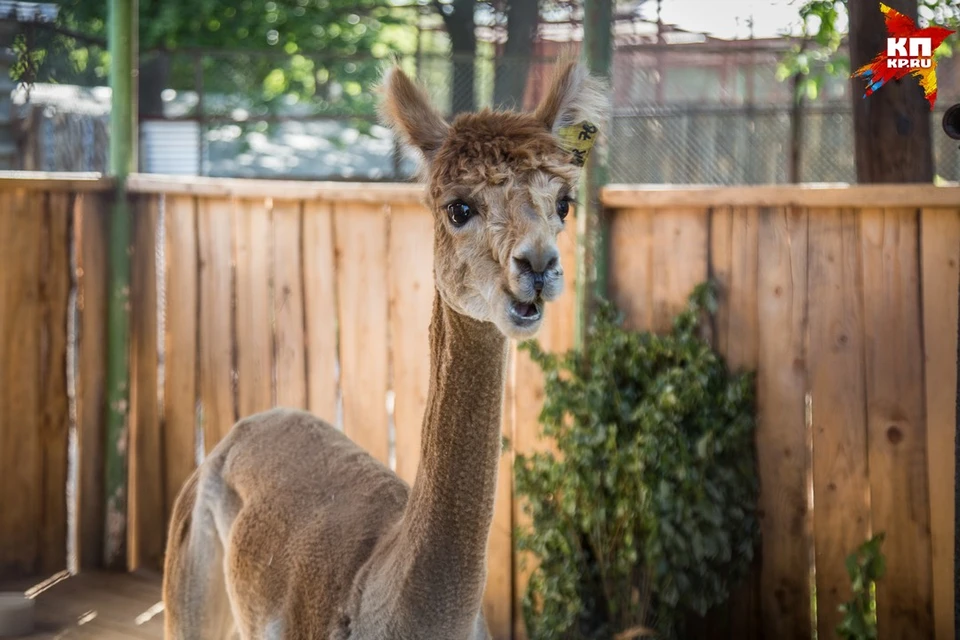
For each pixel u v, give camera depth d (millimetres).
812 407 4203
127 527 5770
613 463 4293
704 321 4383
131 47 5645
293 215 5289
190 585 3434
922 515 3996
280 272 5348
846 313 4125
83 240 5590
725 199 4277
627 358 4387
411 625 2379
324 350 5266
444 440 2379
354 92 14172
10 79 8547
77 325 5648
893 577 4059
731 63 10672
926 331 3971
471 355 2355
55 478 5578
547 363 4488
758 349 4301
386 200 5004
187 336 5621
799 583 4273
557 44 10812
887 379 4055
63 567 5629
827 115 9727
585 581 4434
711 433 4195
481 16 11984
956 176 7863
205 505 3475
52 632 4781
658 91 10734
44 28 8852
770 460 4309
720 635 4422
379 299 5090
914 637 4020
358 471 3125
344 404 5215
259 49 14172
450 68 10906
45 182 5383
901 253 4012
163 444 5727
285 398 5383
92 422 5676
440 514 2365
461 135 2334
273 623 2893
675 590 4203
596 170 4461
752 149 9922
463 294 2293
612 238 4555
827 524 4195
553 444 4641
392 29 15469
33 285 5449
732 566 4309
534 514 4504
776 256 4250
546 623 4426
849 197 4043
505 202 2213
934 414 3959
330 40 14492
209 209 5523
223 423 5551
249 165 13688
